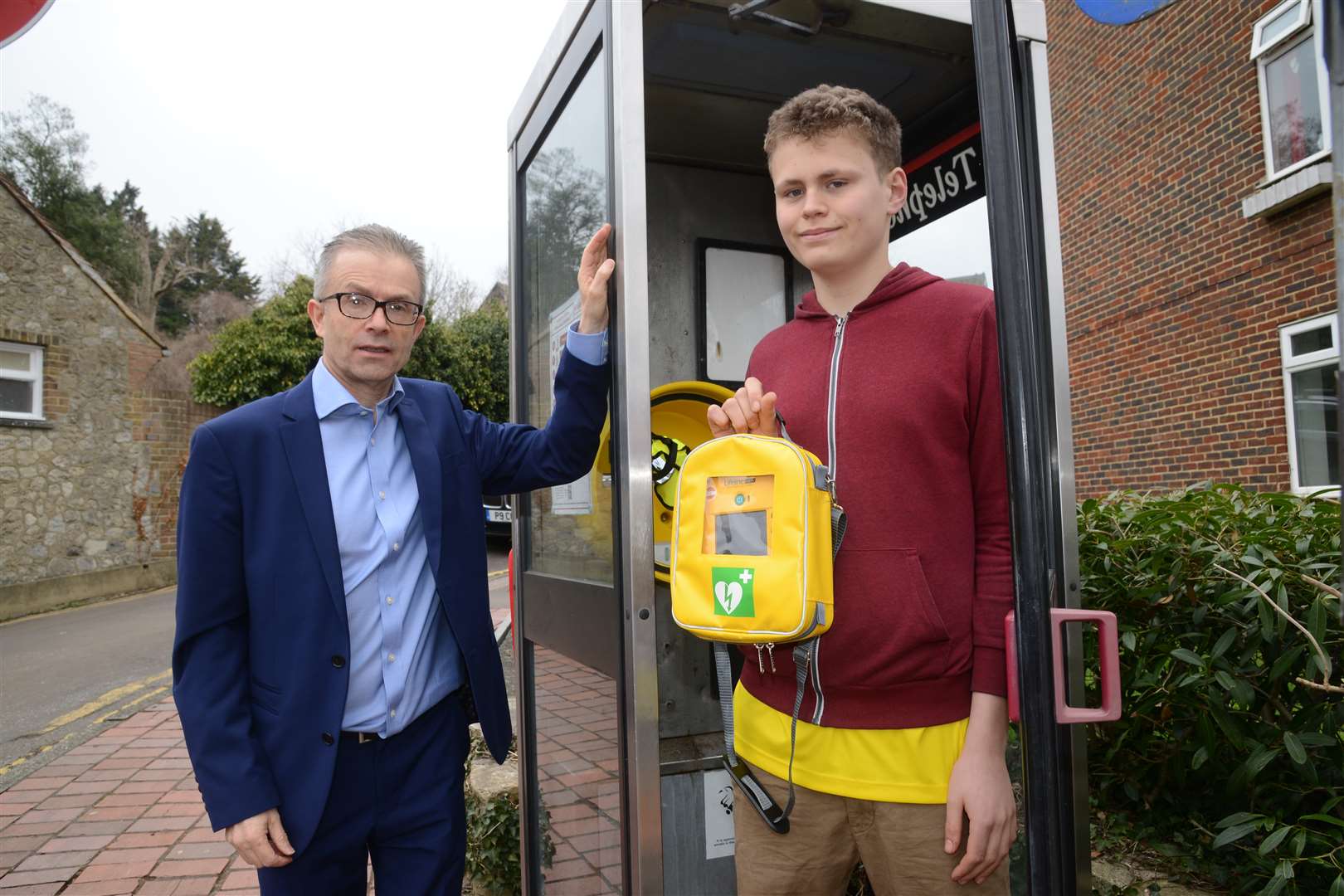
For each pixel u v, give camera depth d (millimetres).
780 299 2535
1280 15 5207
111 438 10094
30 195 23953
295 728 1404
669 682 2250
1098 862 2193
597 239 1530
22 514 9047
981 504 1233
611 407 1516
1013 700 1088
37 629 7809
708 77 2066
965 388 1228
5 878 2812
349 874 1512
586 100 1719
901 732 1224
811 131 1291
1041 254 1481
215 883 2773
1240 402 5590
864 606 1225
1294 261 5191
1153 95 6285
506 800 2639
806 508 1149
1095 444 6988
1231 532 2029
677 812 2072
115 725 4637
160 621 7996
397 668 1503
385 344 1489
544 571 2070
